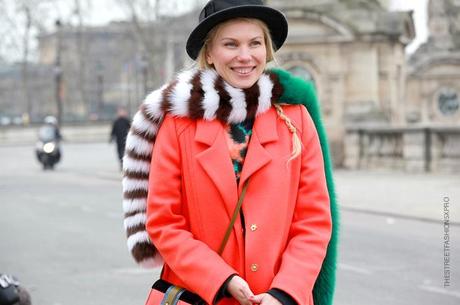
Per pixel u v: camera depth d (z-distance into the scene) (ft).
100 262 37.04
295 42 90.07
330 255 11.76
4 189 78.33
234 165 11.43
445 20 177.17
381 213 53.31
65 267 35.94
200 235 11.27
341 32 88.94
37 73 374.43
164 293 11.66
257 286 11.02
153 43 196.03
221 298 10.93
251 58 11.62
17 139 219.41
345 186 70.08
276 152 11.42
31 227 49.21
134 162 11.96
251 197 11.23
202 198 11.25
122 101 369.91
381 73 91.86
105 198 68.08
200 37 11.82
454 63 163.53
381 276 33.19
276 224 11.16
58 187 80.28
